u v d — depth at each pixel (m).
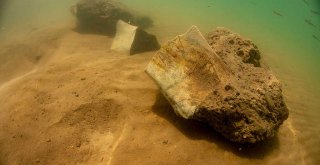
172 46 0.81
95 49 1.42
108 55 1.27
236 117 0.71
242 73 0.83
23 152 0.70
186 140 0.74
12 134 0.76
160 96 0.90
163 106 0.86
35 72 1.15
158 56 0.82
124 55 1.28
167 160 0.67
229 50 0.95
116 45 1.37
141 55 1.28
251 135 0.70
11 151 0.71
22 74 1.31
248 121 0.71
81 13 1.75
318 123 0.97
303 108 1.05
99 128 0.77
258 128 0.70
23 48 1.58
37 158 0.68
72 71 1.07
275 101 0.78
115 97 0.88
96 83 0.95
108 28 1.73
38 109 0.84
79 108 0.83
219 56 0.88
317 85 1.26
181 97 0.74
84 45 1.48
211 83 0.75
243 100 0.72
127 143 0.72
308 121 0.97
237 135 0.71
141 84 0.97
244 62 0.93
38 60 1.43
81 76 1.01
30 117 0.81
